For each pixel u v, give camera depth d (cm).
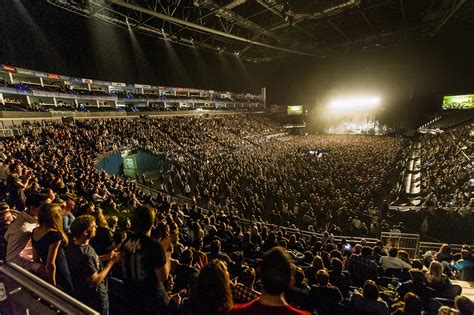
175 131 3606
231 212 1556
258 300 190
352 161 2923
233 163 2678
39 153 1592
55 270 285
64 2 2662
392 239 1146
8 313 225
